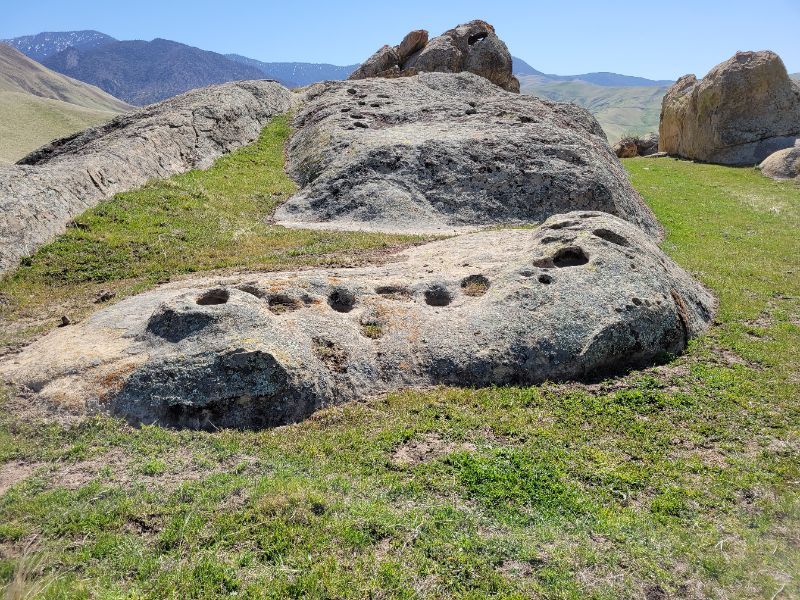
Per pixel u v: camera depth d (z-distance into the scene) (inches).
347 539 275.0
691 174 1616.6
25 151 3777.1
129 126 1172.5
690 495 335.6
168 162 1031.0
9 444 350.9
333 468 346.3
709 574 272.7
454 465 351.9
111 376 403.9
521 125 1189.7
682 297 593.3
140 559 257.4
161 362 409.1
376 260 686.5
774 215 1159.0
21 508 290.7
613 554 279.9
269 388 400.5
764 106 1788.9
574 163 1066.1
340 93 1472.7
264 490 306.0
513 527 298.2
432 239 822.5
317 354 447.5
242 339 421.1
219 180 1048.2
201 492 306.8
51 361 422.3
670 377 484.1
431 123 1234.6
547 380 468.4
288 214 956.6
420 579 256.5
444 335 484.7
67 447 354.0
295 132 1365.7
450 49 2036.2
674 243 957.2
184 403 389.1
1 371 418.6
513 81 2183.8
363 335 482.6
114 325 477.1
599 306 506.3
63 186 769.6
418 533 284.4
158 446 358.3
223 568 252.8
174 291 561.6
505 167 1042.7
